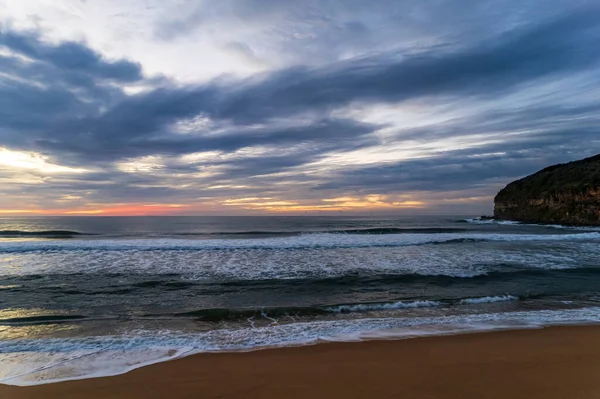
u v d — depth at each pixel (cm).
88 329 668
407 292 973
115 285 1032
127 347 563
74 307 823
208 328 675
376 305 822
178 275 1164
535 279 1120
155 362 498
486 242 2175
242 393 399
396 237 2327
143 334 634
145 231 3553
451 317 729
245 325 693
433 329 646
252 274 1186
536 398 376
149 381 435
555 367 467
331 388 409
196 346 567
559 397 377
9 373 463
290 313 772
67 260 1423
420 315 756
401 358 505
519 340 582
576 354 516
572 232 3234
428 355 516
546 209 5069
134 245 1794
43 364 494
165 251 1683
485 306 834
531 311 780
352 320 712
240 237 2748
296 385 419
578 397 376
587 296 927
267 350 545
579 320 703
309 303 859
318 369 468
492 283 1071
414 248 1841
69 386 422
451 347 550
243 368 473
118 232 3369
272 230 3716
